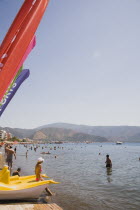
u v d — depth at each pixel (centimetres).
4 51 372
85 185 1412
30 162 2944
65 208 861
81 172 2092
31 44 521
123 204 974
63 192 1164
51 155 5250
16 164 2520
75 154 5925
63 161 3459
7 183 833
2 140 19312
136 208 916
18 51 376
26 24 383
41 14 401
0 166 1881
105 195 1146
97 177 1784
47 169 2267
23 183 873
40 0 397
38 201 870
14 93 733
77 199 1026
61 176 1786
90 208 891
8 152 1617
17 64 378
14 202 810
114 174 1989
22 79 744
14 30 381
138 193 1207
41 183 882
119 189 1312
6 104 721
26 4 392
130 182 1566
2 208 701
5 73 366
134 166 2791
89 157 4653
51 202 905
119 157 4784
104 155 5519
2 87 365
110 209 891
